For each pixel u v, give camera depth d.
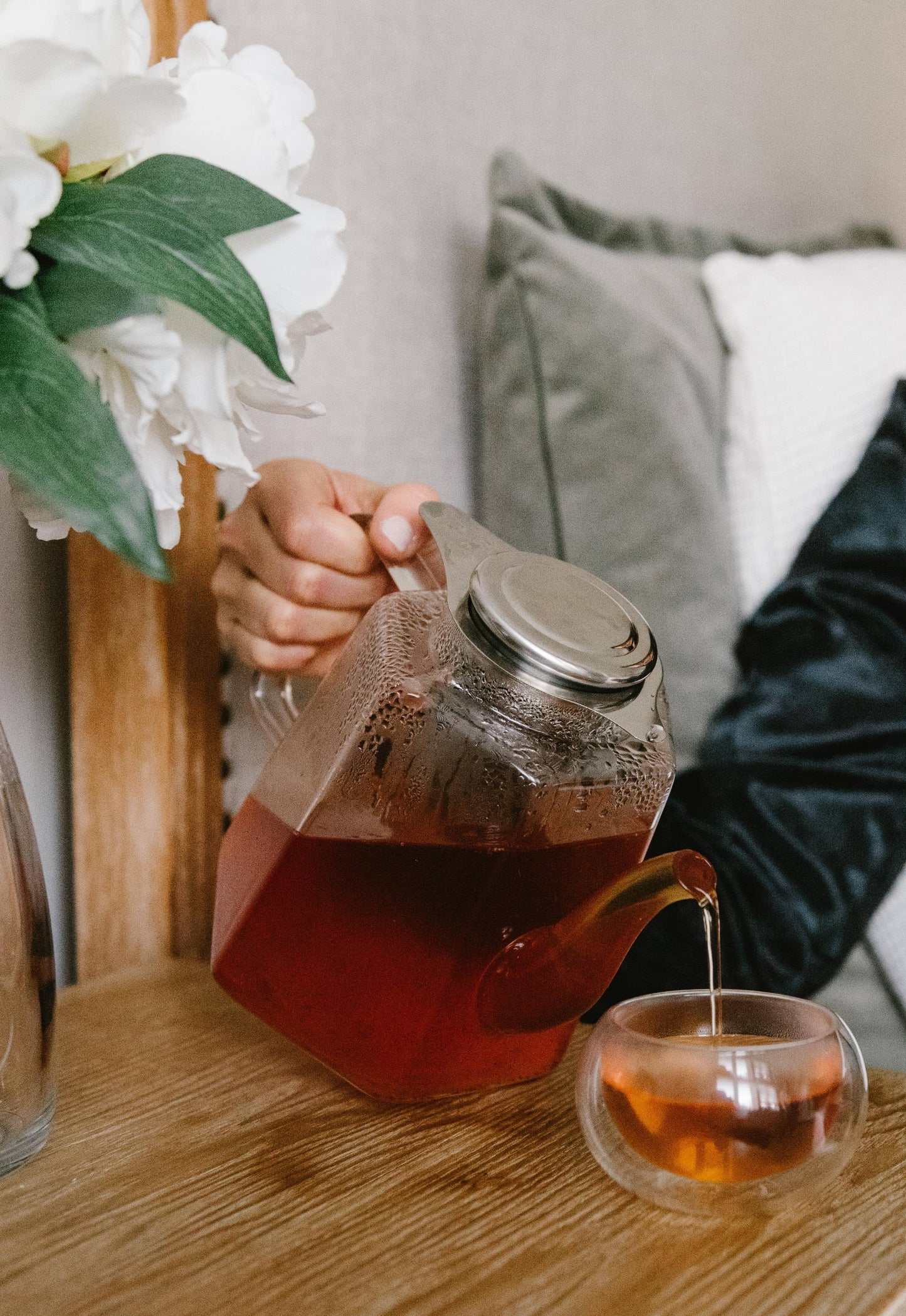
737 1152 0.41
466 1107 0.52
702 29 1.27
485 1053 0.50
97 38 0.37
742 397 1.03
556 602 0.48
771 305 1.03
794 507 1.01
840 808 0.81
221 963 0.50
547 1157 0.47
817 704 0.87
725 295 1.04
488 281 0.95
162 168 0.38
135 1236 0.40
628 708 0.45
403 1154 0.47
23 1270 0.38
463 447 1.00
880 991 0.84
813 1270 0.38
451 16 0.93
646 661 0.47
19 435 0.35
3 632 0.69
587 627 0.47
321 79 0.81
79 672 0.71
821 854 0.80
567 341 0.93
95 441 0.35
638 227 1.11
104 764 0.73
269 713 0.70
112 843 0.73
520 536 0.95
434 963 0.46
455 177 0.96
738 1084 0.41
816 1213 0.43
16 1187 0.44
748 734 0.86
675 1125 0.41
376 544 0.57
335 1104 0.52
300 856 0.46
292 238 0.41
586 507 0.94
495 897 0.46
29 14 0.36
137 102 0.37
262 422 0.80
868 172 1.63
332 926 0.47
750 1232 0.41
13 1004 0.44
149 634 0.73
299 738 0.51
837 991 0.84
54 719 0.74
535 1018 0.47
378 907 0.46
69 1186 0.44
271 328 0.38
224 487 0.79
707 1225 0.42
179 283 0.36
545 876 0.47
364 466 0.89
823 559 0.95
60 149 0.38
